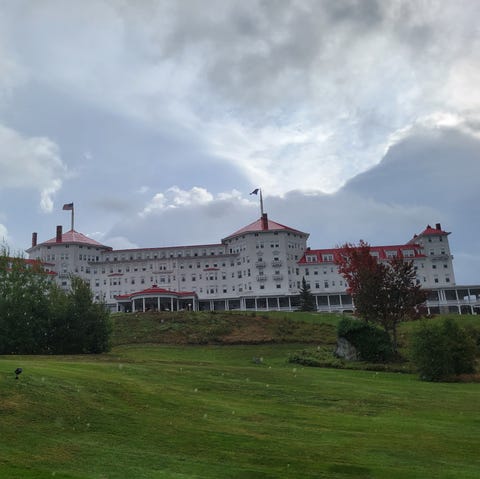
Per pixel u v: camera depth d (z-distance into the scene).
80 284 55.88
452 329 40.03
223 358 55.97
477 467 15.52
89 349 53.75
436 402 27.06
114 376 27.25
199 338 67.75
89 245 142.00
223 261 138.75
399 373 42.19
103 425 18.42
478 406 26.06
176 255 141.12
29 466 13.61
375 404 26.14
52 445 15.67
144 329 74.06
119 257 143.00
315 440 18.34
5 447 14.95
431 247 133.50
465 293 132.38
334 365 45.78
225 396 26.28
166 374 30.73
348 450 17.09
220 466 14.95
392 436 19.27
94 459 14.83
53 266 137.75
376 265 53.22
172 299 121.38
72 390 21.98
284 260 134.62
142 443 16.88
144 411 21.03
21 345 49.91
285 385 30.83
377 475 14.52
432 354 37.50
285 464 15.38
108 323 55.38
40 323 51.53
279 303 135.00
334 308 130.75
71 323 53.25
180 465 14.83
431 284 131.38
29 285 53.44
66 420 18.33
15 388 20.27
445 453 17.02
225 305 137.38
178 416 20.84
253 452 16.56
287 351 60.34
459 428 20.84
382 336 49.88
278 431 19.55
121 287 138.50
